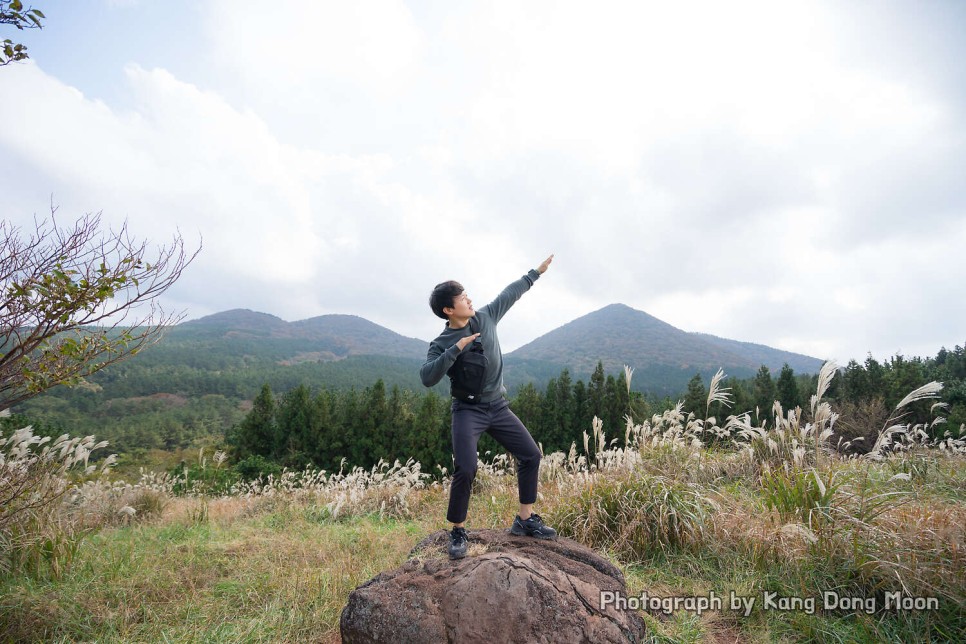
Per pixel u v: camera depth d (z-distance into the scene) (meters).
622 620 2.37
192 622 3.13
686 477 5.38
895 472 5.70
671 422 6.13
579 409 33.59
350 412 34.38
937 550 2.84
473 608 2.21
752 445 5.85
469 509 6.20
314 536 5.41
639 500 4.17
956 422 13.44
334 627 3.04
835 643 2.55
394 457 32.34
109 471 6.45
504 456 8.42
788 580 3.11
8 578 3.67
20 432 4.22
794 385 28.95
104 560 4.24
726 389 6.07
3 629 2.92
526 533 3.07
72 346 2.90
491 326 2.98
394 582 2.48
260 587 3.70
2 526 3.82
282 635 2.96
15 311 2.85
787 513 3.66
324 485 9.15
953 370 26.62
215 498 10.59
